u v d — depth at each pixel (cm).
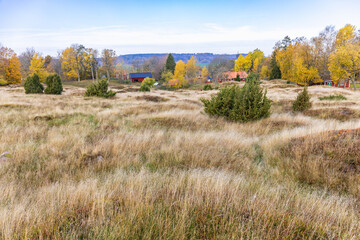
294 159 507
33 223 222
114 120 1048
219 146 631
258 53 10088
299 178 429
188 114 1166
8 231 201
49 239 205
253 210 254
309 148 538
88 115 1164
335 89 3481
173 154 557
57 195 308
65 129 816
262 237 210
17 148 561
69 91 3303
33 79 2558
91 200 286
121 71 10550
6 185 367
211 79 9869
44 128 823
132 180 360
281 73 6894
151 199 291
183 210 250
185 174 410
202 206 262
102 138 688
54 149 573
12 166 461
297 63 5197
